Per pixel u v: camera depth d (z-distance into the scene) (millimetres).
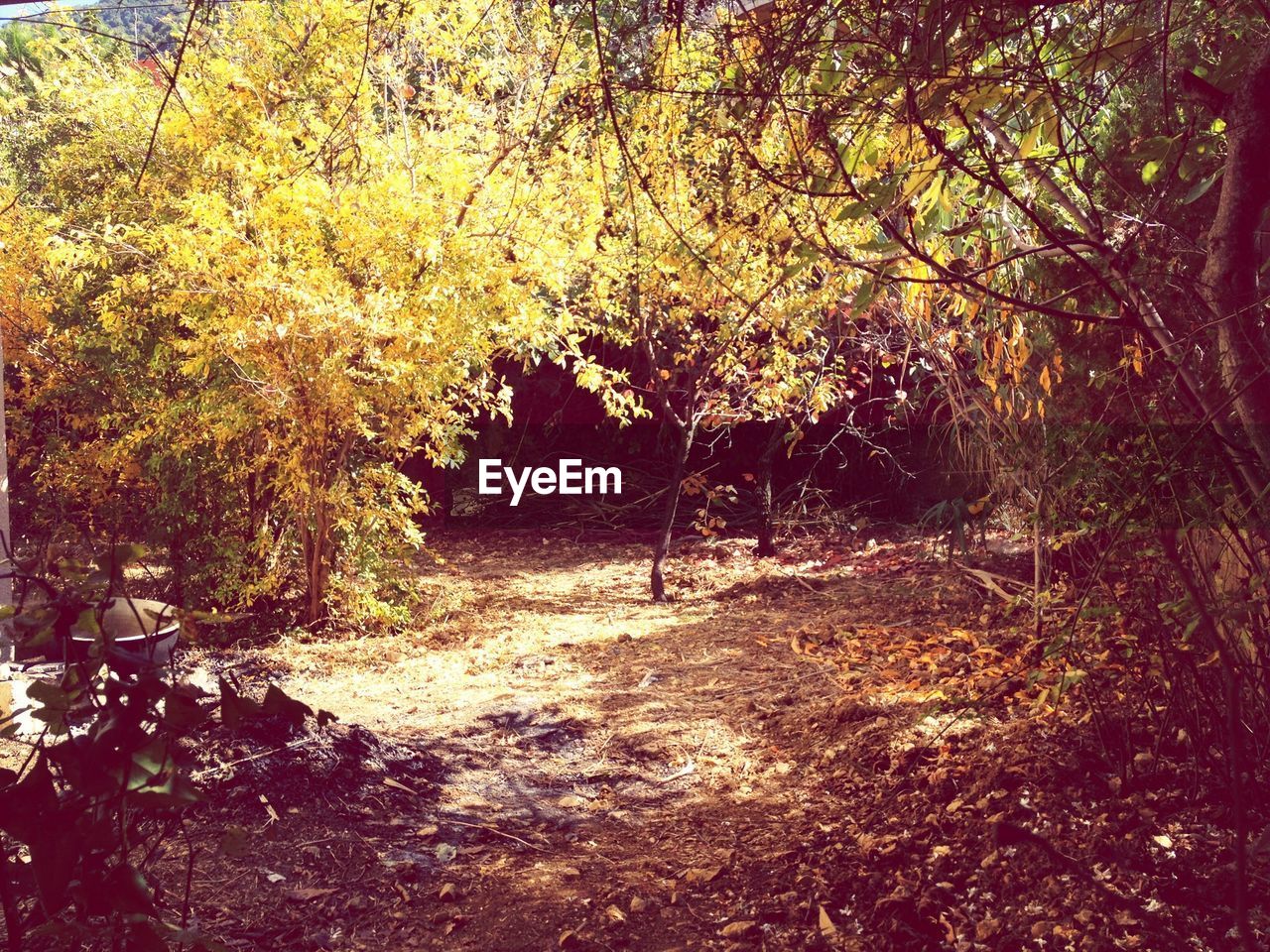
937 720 4816
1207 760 3701
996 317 5262
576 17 3426
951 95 2820
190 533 8219
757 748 5223
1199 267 3691
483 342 7945
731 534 11273
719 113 3213
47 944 2783
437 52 7676
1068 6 3324
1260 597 3395
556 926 3555
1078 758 3963
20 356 9570
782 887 3674
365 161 7426
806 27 2857
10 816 1976
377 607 8023
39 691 2025
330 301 7152
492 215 7617
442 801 4672
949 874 3529
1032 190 4602
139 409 8438
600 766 5156
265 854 3965
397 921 3621
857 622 7457
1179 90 3719
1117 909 3074
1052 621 5449
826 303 7902
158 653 4691
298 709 2137
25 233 9461
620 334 9297
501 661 7191
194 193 7133
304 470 7762
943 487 9750
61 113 9500
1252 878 3109
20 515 9820
